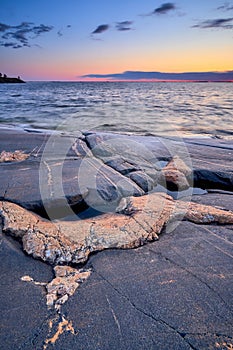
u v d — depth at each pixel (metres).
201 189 3.42
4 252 1.89
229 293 1.51
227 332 1.26
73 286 1.56
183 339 1.22
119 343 1.20
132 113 9.10
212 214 2.40
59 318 1.33
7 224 2.15
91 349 1.17
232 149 5.27
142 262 1.81
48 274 1.69
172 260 1.82
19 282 1.60
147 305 1.42
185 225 2.29
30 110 14.34
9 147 4.86
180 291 1.52
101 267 1.76
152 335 1.24
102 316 1.35
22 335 1.24
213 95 36.25
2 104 18.77
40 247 1.91
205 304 1.43
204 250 1.94
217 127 8.97
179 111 13.50
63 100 22.30
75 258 1.83
